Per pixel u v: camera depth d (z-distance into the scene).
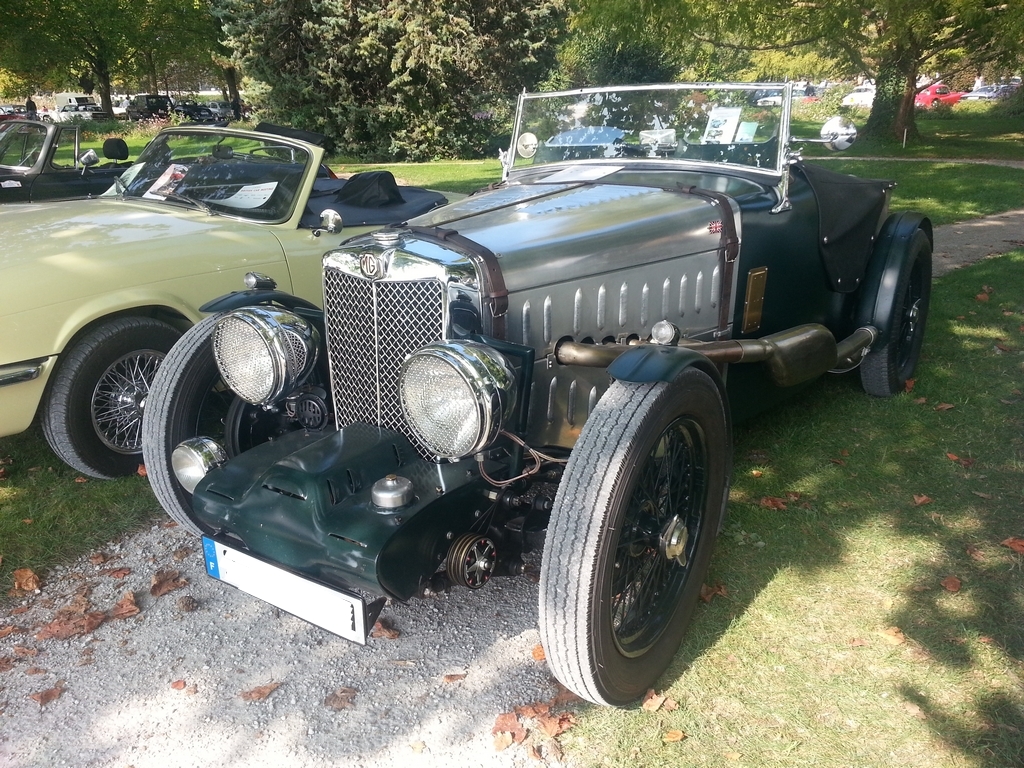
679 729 2.31
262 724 2.41
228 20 20.44
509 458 2.51
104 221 4.39
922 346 5.27
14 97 45.34
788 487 3.62
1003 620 2.71
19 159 6.42
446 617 2.87
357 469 2.38
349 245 2.61
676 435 2.46
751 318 3.42
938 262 7.57
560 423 2.80
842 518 3.36
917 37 17.50
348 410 2.74
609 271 2.81
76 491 3.81
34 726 2.42
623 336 2.93
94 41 30.89
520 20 21.17
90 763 2.29
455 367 2.16
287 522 2.30
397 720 2.41
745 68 22.28
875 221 4.21
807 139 3.38
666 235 2.99
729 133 3.56
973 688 2.42
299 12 19.69
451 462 2.44
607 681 2.22
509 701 2.48
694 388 2.37
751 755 2.21
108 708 2.49
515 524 2.51
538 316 2.63
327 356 2.87
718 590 2.91
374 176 5.06
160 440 2.95
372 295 2.52
